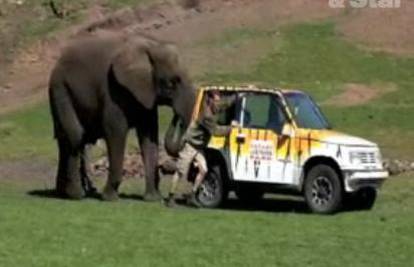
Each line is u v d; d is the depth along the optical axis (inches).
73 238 642.8
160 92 893.2
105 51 922.1
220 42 1850.4
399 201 898.1
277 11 1945.1
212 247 622.8
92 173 1107.9
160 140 1322.6
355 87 1609.3
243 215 776.9
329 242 653.3
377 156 840.9
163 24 2044.8
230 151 844.6
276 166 833.5
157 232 672.4
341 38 1797.5
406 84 1612.9
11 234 654.5
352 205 853.2
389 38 1788.9
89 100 925.2
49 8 2260.1
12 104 1856.5
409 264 593.3
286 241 652.1
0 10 2274.9
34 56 2142.0
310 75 1680.6
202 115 848.9
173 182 846.5
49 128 1573.6
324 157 817.5
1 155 1353.3
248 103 848.9
